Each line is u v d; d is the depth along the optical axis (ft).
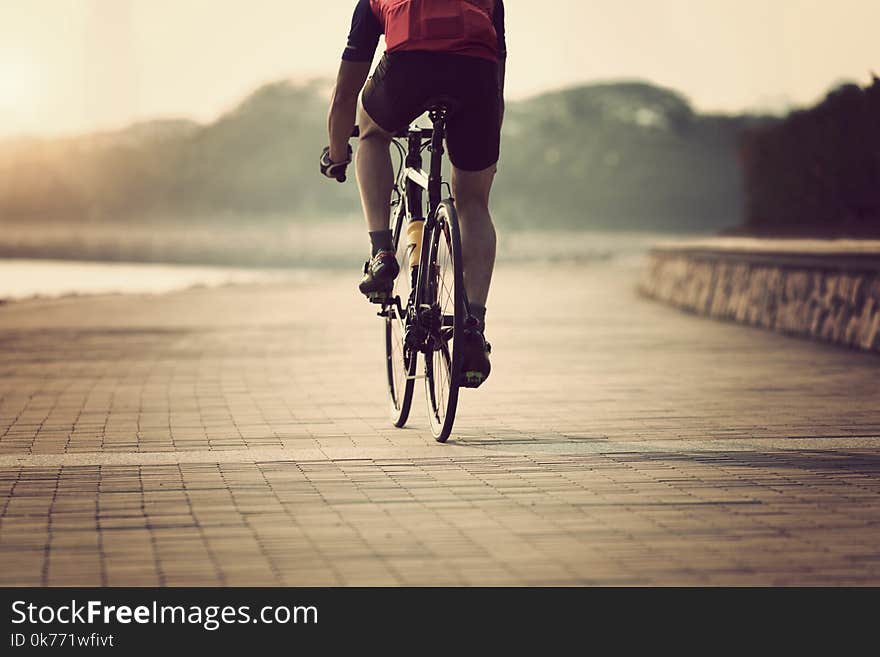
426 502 50.60
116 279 416.87
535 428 73.46
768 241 164.55
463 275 61.05
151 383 100.48
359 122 63.00
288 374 106.83
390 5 59.41
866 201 179.32
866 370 107.55
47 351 129.29
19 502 50.96
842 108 184.24
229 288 275.39
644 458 61.77
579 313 184.24
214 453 64.28
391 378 76.43
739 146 229.66
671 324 163.02
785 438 68.80
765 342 136.67
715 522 46.62
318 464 60.34
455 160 61.67
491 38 58.90
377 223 62.13
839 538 44.01
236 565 40.57
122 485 54.85
